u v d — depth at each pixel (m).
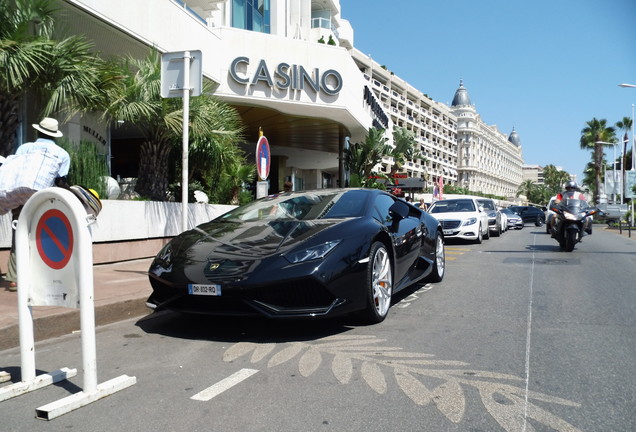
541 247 11.59
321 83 15.96
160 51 10.70
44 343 3.60
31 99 6.91
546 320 4.19
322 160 31.48
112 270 6.40
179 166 9.91
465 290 5.70
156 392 2.62
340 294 3.55
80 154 6.70
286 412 2.34
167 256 3.95
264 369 2.97
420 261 5.43
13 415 2.35
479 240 12.77
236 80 14.50
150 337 3.74
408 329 3.89
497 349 3.34
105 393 2.56
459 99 118.31
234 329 3.93
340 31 44.16
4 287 4.89
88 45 6.43
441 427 2.17
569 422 2.22
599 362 3.06
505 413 2.32
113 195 7.92
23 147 4.34
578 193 10.38
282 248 3.62
